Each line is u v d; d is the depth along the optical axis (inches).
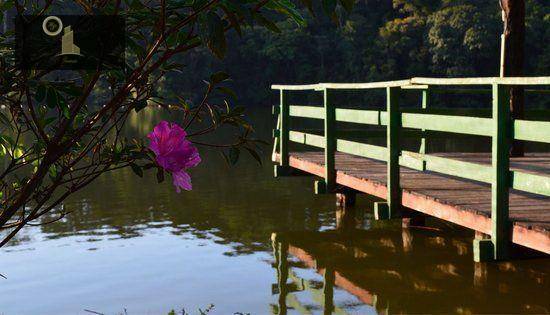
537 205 220.1
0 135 51.7
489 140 743.7
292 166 401.1
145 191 424.5
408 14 2361.0
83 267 244.7
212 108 51.9
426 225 311.4
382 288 216.1
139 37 47.4
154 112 1595.7
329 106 339.9
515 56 342.3
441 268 238.4
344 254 263.1
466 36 1927.9
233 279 228.4
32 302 201.5
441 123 230.7
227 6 40.4
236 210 358.6
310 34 2284.7
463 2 2037.4
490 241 197.2
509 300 198.7
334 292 213.0
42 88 44.1
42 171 46.0
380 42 2114.9
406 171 322.3
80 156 48.8
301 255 262.4
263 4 42.1
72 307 195.6
